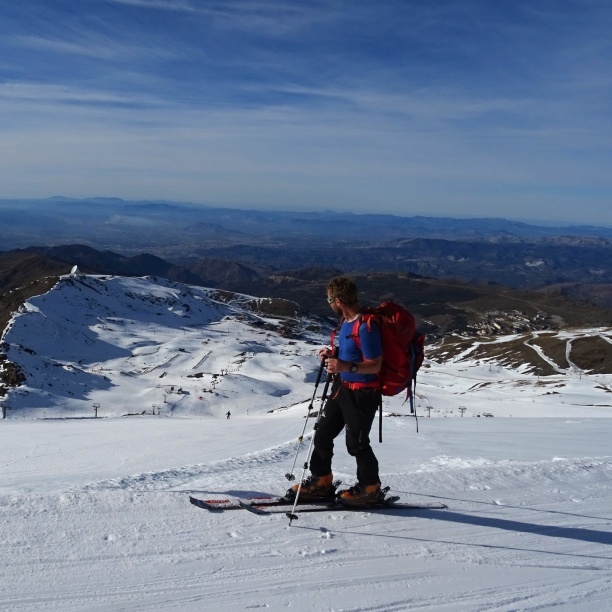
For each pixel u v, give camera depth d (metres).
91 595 3.26
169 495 5.01
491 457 9.04
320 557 3.93
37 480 9.69
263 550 3.98
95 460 15.29
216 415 66.12
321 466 4.87
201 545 4.01
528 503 5.45
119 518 4.43
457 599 3.44
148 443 19.84
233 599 3.30
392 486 5.71
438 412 48.84
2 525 4.17
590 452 10.06
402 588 3.55
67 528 4.18
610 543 4.51
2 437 23.62
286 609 3.22
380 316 4.44
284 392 77.56
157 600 3.24
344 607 3.27
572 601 3.50
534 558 4.14
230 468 8.71
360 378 4.50
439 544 4.30
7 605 3.09
